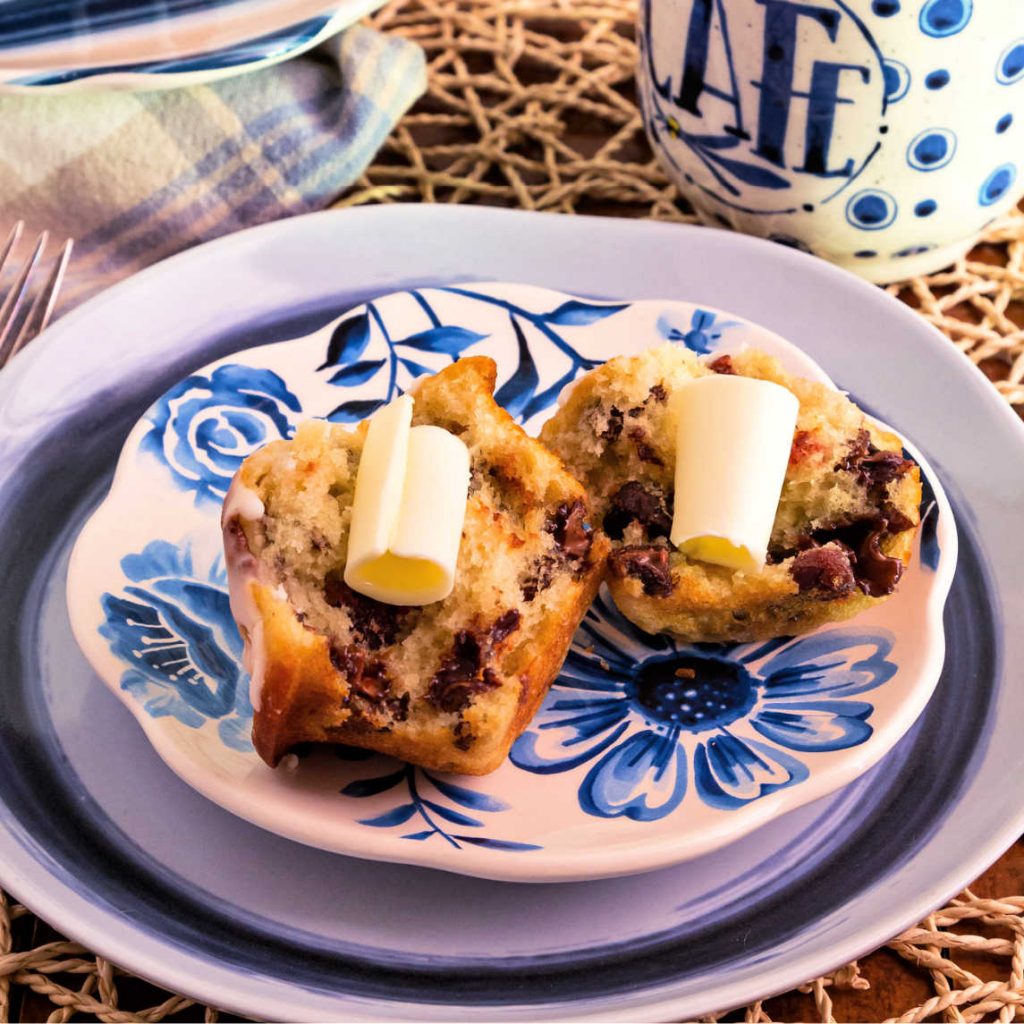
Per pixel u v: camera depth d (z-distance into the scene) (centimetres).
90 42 53
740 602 45
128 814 43
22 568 47
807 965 40
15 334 53
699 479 44
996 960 43
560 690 45
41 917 41
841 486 45
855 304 51
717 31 50
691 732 44
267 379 49
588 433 46
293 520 43
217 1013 41
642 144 58
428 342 50
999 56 49
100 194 55
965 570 47
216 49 53
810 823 43
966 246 55
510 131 58
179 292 51
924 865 42
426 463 43
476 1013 40
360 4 53
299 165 55
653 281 52
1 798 43
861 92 49
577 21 61
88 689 45
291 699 41
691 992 40
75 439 49
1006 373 53
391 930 41
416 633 43
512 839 41
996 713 44
